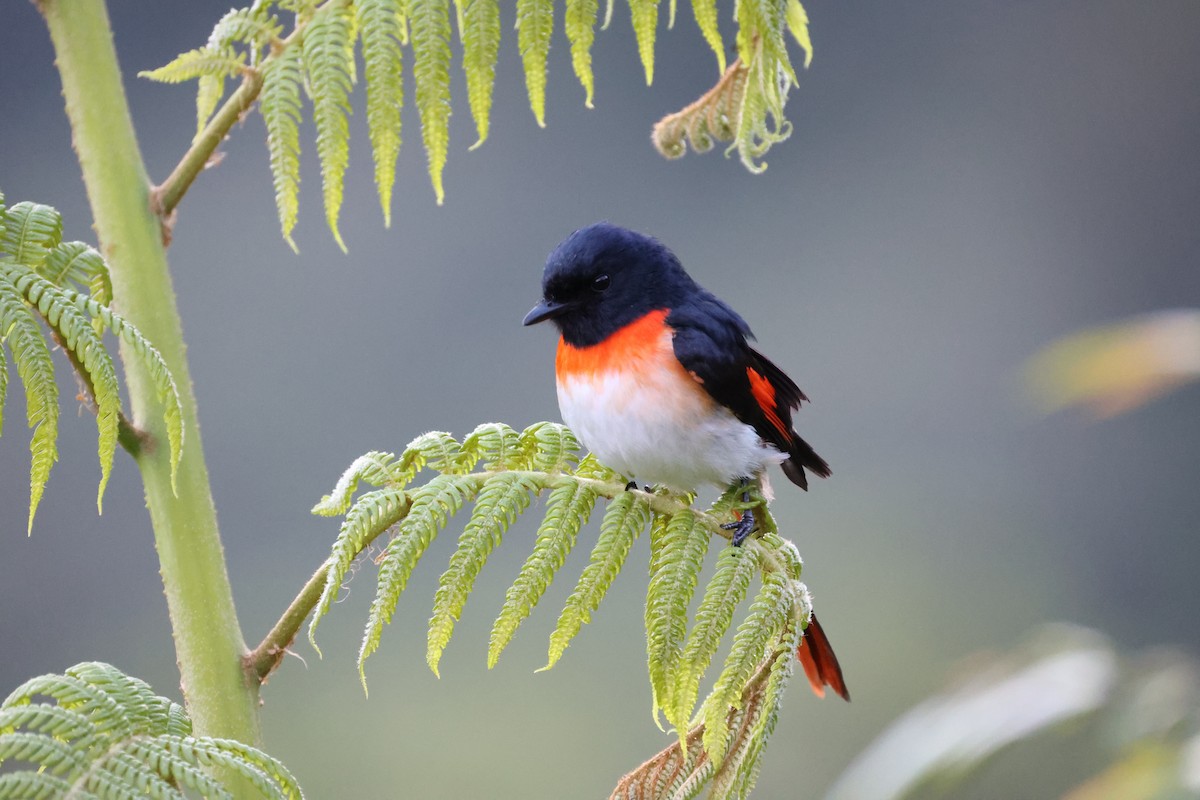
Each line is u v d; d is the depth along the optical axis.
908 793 4.65
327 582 3.13
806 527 20.39
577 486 3.52
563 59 23.16
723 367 4.99
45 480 2.99
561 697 14.15
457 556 3.32
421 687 14.44
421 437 3.58
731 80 4.30
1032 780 7.74
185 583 3.10
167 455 3.14
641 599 15.11
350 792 12.93
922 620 18.52
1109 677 4.56
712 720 3.29
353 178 21.23
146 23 22.61
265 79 3.28
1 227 3.16
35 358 2.97
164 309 3.22
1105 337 4.92
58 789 2.69
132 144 3.25
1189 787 4.19
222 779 3.02
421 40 3.38
